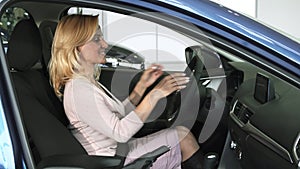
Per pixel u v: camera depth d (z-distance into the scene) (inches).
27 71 69.1
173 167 72.2
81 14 70.2
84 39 69.7
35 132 55.5
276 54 48.4
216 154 74.2
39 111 59.8
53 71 71.5
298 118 60.0
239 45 48.2
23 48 66.7
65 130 62.2
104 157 60.8
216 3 49.2
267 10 234.8
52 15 78.2
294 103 62.4
